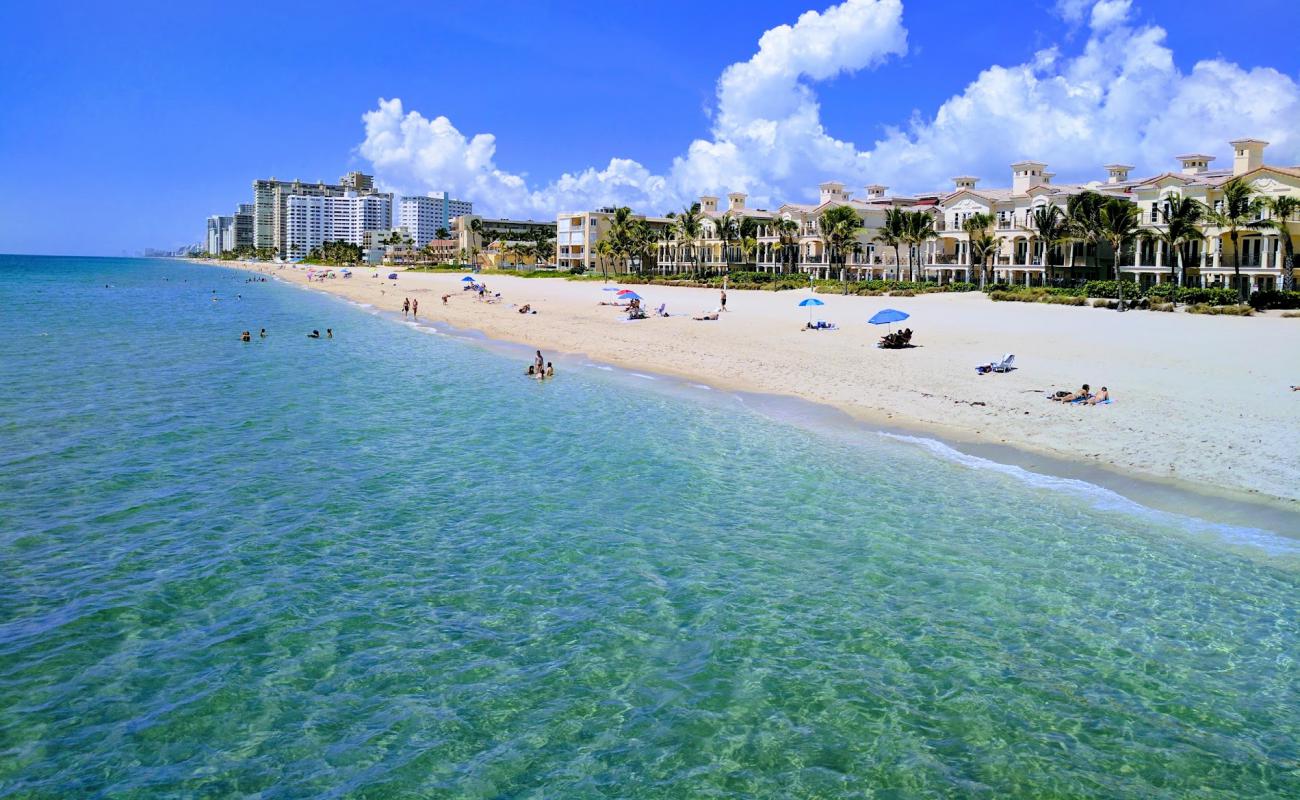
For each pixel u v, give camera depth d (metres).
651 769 9.91
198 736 10.52
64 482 20.94
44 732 10.57
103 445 24.75
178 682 11.73
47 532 17.42
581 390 34.78
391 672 12.03
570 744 10.39
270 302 97.75
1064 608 13.89
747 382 35.78
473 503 19.55
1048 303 66.12
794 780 9.71
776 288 93.75
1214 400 27.50
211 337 56.12
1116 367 34.75
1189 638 12.88
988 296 72.38
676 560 16.06
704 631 13.24
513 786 9.62
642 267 144.12
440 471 22.25
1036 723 10.80
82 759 10.05
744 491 20.31
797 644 12.82
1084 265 85.69
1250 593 14.27
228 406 31.09
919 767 9.94
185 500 19.69
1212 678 11.81
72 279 165.50
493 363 43.91
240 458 23.53
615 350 47.69
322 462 23.16
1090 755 10.16
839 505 19.16
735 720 10.88
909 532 17.36
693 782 9.68
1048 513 18.28
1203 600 14.06
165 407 30.72
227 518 18.47
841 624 13.44
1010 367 34.53
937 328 51.00
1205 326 48.38
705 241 130.38
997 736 10.54
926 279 101.94
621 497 19.95
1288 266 61.59
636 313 64.94
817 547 16.66
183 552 16.44
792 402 31.23
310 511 18.97
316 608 14.04
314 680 11.82
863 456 23.31
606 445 25.00
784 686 11.65
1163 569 15.27
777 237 118.88
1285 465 20.42
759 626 13.39
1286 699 11.29
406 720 10.88
